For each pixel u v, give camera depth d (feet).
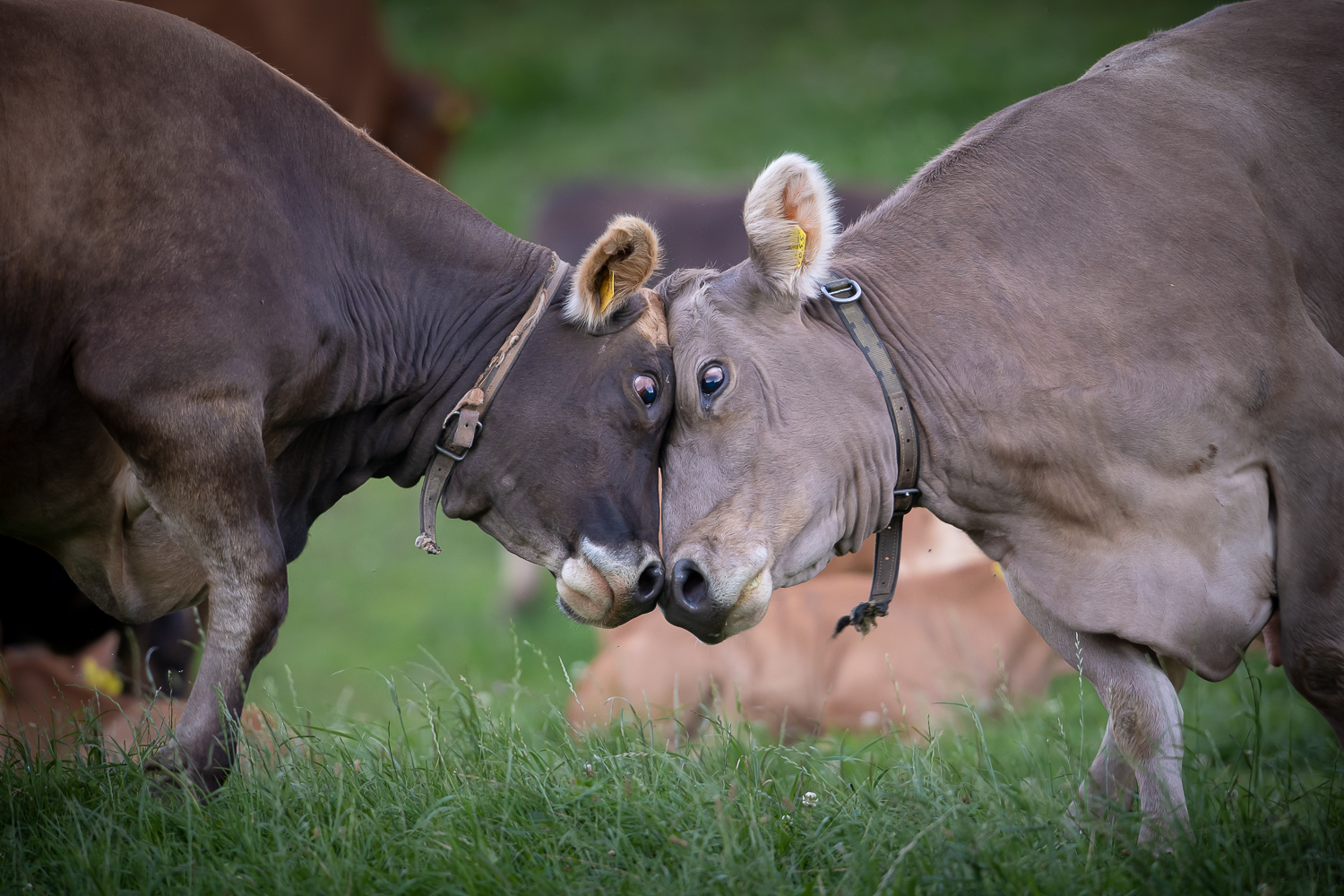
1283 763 52.95
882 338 48.24
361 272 49.55
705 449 47.62
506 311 51.29
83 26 45.29
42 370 44.78
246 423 44.73
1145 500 46.68
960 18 268.21
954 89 222.28
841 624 51.26
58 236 43.88
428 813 42.45
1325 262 48.60
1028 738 61.57
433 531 51.26
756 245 46.91
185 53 46.57
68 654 64.85
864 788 45.55
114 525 48.73
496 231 52.44
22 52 44.14
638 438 49.39
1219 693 69.92
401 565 136.26
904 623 78.74
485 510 51.19
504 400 50.03
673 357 49.29
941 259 48.75
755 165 201.67
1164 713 47.19
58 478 47.32
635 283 48.60
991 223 48.73
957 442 47.96
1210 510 46.47
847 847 41.50
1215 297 46.32
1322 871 40.91
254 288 45.42
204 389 44.06
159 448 44.06
